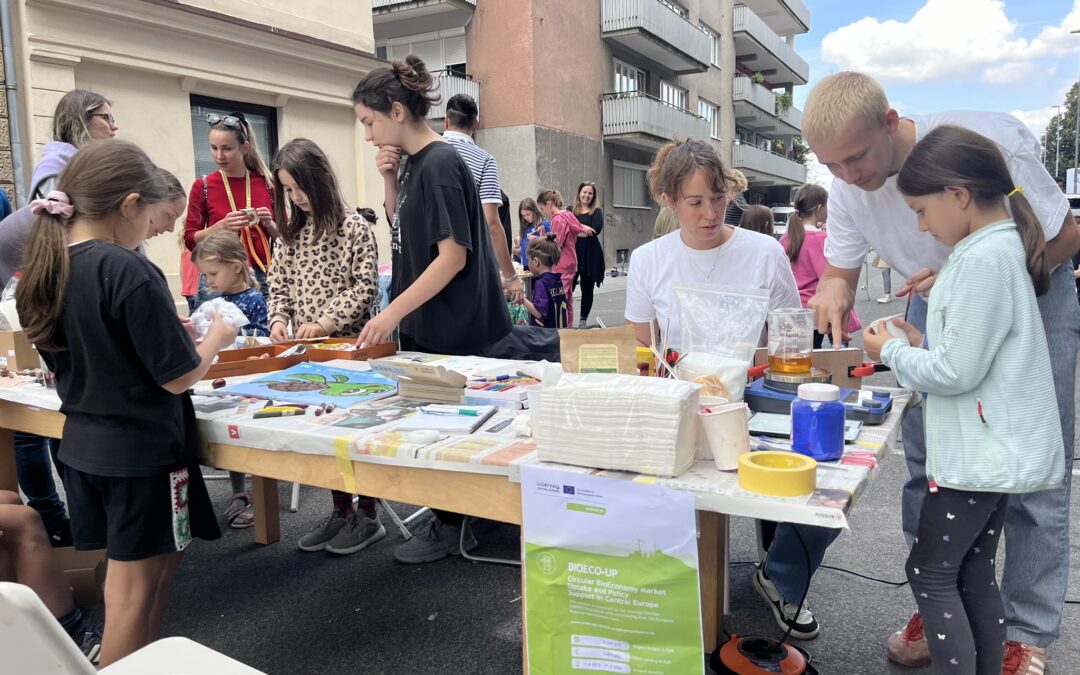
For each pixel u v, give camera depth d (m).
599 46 18.00
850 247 2.22
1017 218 1.56
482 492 1.49
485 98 16.03
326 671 2.21
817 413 1.38
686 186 2.19
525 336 2.99
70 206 1.70
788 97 30.58
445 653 2.30
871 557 2.90
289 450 1.69
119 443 1.68
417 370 1.95
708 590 1.80
